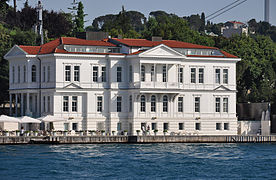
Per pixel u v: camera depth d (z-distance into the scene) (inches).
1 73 6766.7
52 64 5748.0
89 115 5777.6
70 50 5792.3
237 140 5605.3
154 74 5782.5
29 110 5900.6
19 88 5994.1
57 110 5698.8
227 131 6092.5
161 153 4675.2
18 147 4909.0
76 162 4173.2
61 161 4202.8
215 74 6082.7
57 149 4793.3
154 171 3905.0
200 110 6028.5
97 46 5876.0
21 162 4136.3
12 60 6087.6
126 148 4948.3
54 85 5698.8
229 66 6117.1
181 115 5959.6
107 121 5831.7
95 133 5585.6
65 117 5713.6
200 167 4087.1
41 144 5142.7
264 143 5585.6
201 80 6043.3
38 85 5890.8
